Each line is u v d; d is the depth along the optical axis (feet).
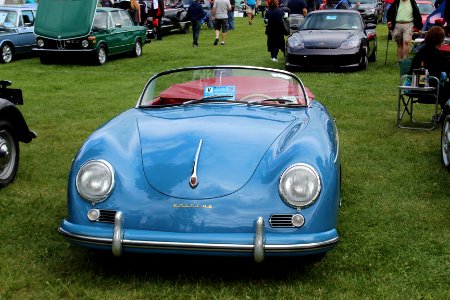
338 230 15.71
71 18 54.08
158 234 11.90
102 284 12.57
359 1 95.91
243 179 12.43
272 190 12.25
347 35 48.29
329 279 12.83
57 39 53.93
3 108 18.79
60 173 21.12
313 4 80.28
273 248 11.75
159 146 13.47
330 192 12.44
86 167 12.66
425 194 18.74
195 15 68.69
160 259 13.78
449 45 33.88
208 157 12.94
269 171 12.58
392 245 14.70
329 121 16.15
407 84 28.48
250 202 12.09
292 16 65.62
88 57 53.78
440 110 32.65
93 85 43.29
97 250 13.58
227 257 12.80
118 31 57.26
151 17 77.46
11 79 46.06
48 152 24.12
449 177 20.48
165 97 17.62
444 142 21.66
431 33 27.89
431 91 27.61
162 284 12.59
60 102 36.04
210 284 12.60
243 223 11.92
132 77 47.32
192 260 13.74
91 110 33.37
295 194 12.02
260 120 15.02
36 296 11.96
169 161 12.91
